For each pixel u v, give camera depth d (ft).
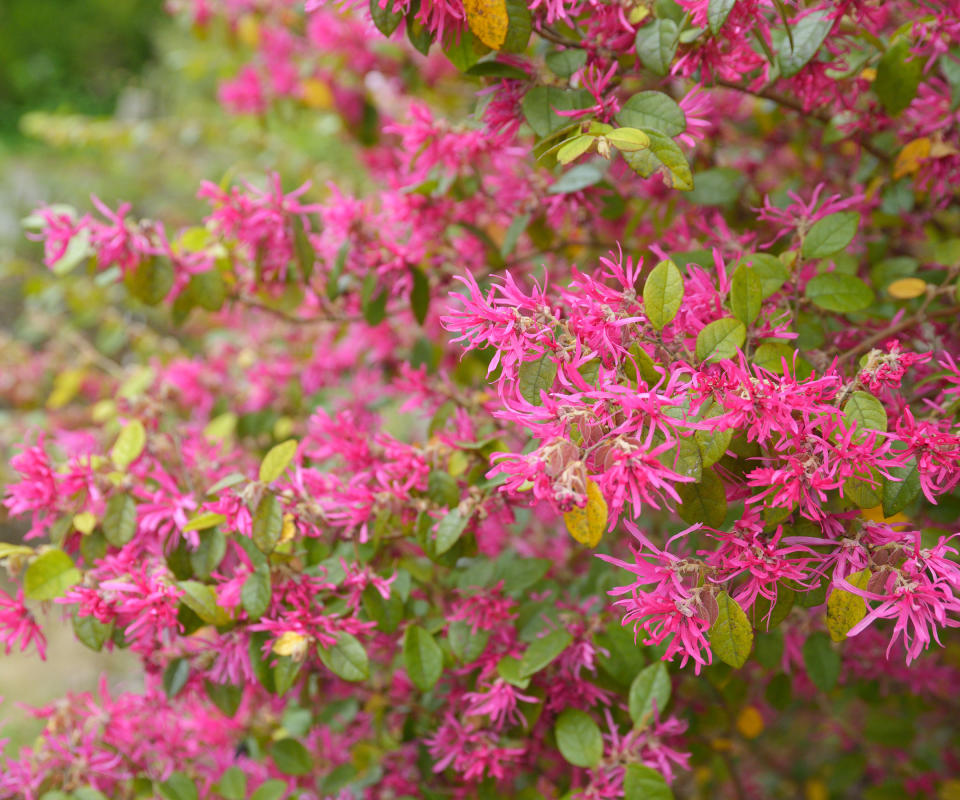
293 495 3.25
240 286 3.84
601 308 2.83
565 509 2.71
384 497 3.29
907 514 3.46
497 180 3.63
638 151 2.95
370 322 3.70
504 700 3.25
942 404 3.12
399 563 3.48
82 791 3.42
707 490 2.87
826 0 3.15
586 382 2.83
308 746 3.78
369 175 5.16
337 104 4.67
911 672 3.84
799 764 4.53
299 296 3.88
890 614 2.81
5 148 10.69
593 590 3.54
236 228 3.55
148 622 3.21
